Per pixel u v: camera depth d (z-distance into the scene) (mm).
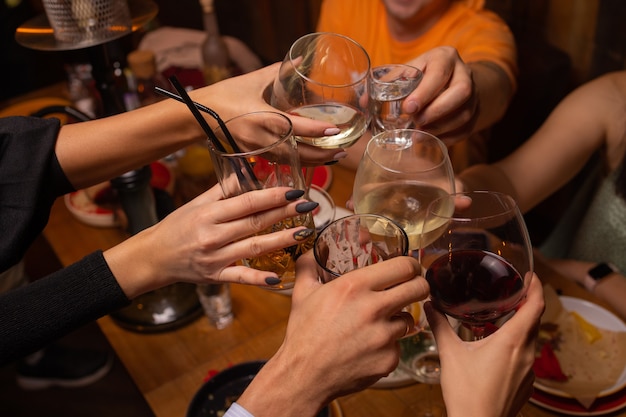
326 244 777
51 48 1178
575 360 1068
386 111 1044
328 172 1624
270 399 725
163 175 1637
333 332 715
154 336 1246
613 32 2057
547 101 2170
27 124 1099
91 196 1623
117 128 1089
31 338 921
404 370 1058
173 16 3867
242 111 1013
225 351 1185
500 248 756
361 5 2029
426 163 926
